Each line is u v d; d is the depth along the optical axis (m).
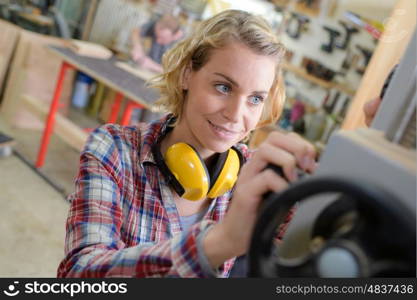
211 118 0.78
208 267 0.46
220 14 0.81
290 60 3.87
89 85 4.37
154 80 0.98
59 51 2.99
